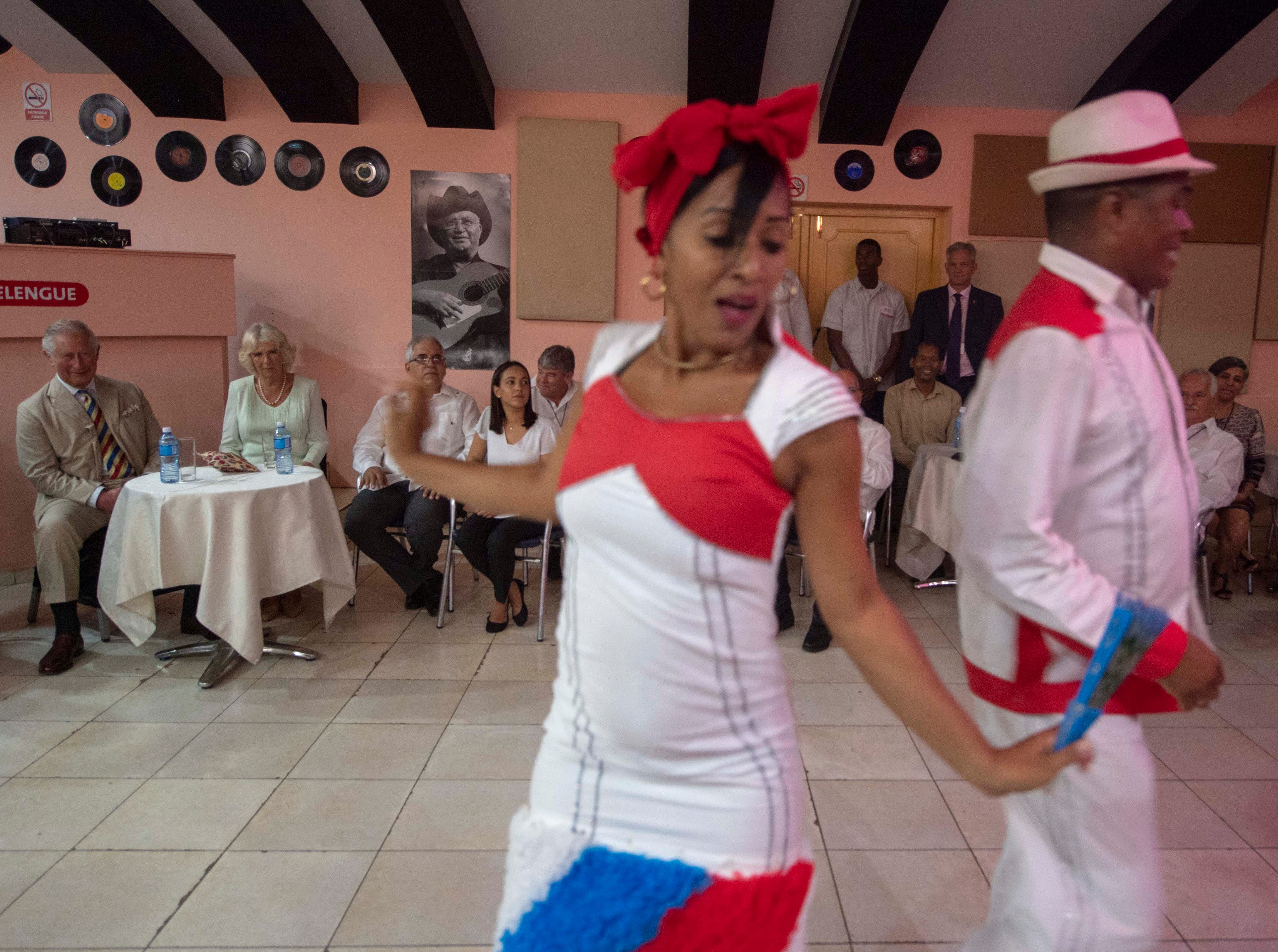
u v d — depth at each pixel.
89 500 3.58
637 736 0.97
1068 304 1.13
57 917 2.01
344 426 6.42
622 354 1.04
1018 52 5.57
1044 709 1.20
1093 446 1.13
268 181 6.15
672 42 5.56
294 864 2.21
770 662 1.00
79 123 6.05
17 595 4.31
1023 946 1.24
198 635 3.77
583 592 1.00
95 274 4.62
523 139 6.10
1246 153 6.20
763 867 0.98
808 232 6.40
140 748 2.81
